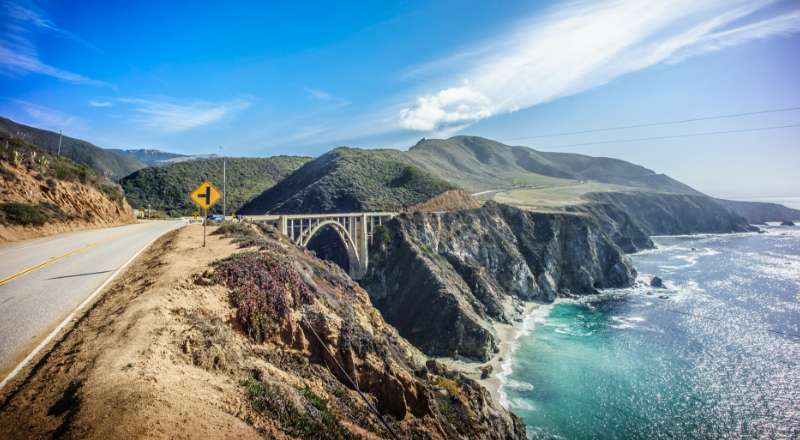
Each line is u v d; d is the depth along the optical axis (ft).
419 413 60.95
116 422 21.38
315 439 31.55
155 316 37.14
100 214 119.14
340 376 53.62
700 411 114.62
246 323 47.70
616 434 106.93
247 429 25.88
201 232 97.76
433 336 174.50
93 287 49.60
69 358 29.76
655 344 163.94
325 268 111.65
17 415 23.00
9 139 112.57
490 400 105.60
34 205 94.94
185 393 26.78
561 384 134.31
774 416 110.93
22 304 42.80
